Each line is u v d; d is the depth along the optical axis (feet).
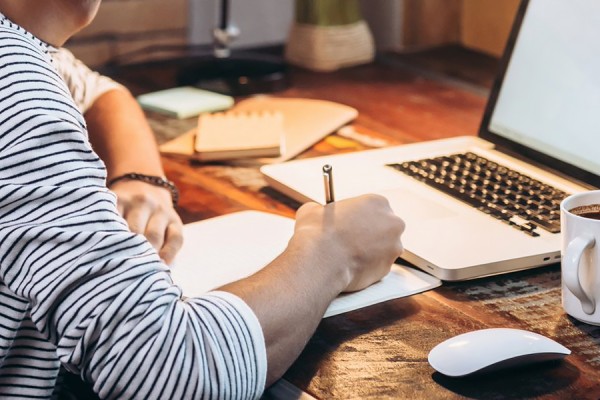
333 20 7.41
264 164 5.38
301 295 3.41
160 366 3.04
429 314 3.68
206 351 3.13
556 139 4.88
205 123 5.81
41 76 3.24
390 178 4.83
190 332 3.12
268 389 3.27
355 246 3.75
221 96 6.56
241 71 7.16
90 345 3.07
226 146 5.44
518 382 3.18
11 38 3.27
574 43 4.91
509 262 3.94
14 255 3.09
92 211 3.13
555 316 3.66
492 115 5.33
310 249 3.63
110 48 8.57
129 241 3.15
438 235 4.15
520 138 5.11
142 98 6.49
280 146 5.40
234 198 4.93
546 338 3.28
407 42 8.32
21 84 3.17
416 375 3.25
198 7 9.00
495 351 3.18
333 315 3.66
